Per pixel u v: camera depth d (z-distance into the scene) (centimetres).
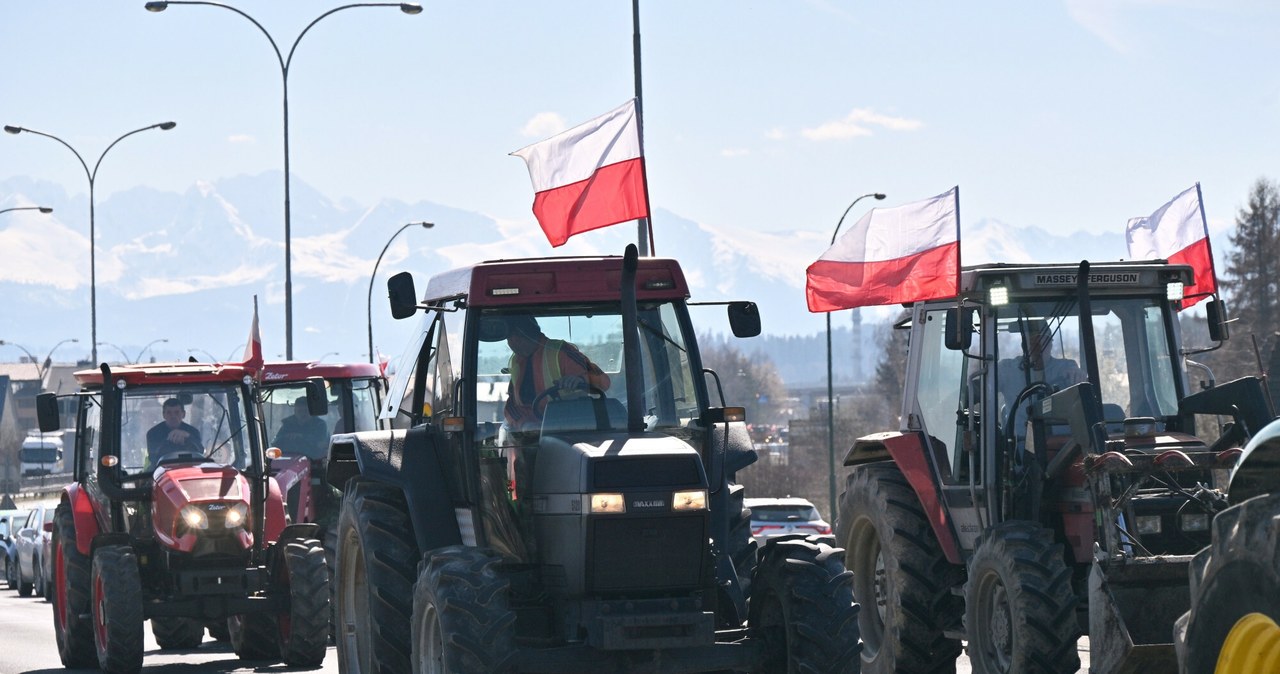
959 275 1855
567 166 2223
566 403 1505
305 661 2517
